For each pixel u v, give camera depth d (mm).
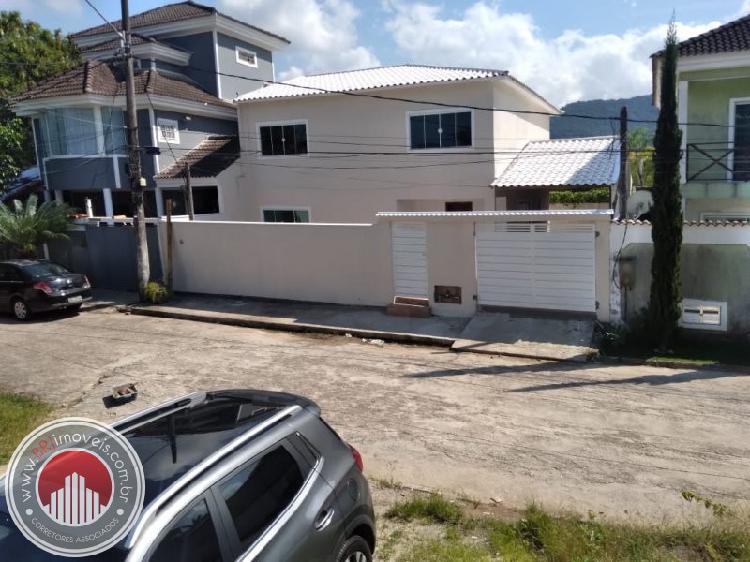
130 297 17266
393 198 20109
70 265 19344
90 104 20750
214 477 3094
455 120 18797
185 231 16969
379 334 12344
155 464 3205
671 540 4816
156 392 9312
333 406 8430
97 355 11516
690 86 15031
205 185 21734
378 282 14172
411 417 7969
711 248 11039
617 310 11641
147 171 21812
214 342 12336
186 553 2775
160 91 21656
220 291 16703
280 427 3734
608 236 11508
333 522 3582
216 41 26641
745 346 10852
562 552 4543
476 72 18859
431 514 5461
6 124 22875
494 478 6297
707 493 5863
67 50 29906
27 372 10531
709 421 7629
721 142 14789
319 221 21453
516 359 10586
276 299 15758
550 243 12000
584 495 5898
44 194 22844
